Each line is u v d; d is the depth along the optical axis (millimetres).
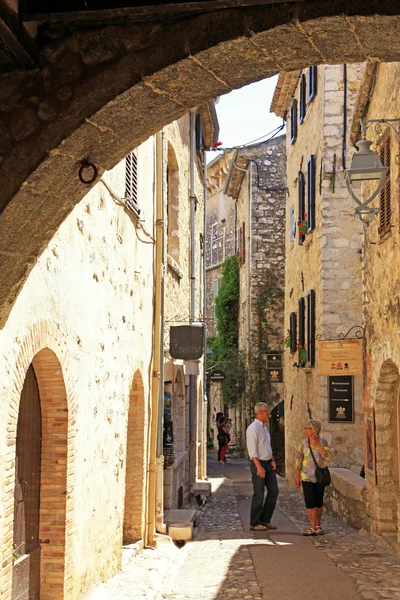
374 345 10977
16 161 3900
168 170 13859
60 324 5828
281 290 28250
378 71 10648
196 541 10859
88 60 3803
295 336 19266
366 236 11773
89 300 6820
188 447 16047
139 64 3730
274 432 28094
